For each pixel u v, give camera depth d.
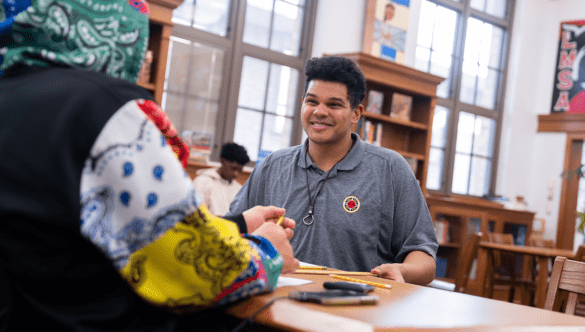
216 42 5.26
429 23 7.20
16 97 0.75
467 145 7.72
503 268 6.52
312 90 1.96
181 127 5.07
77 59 0.78
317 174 2.05
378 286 1.19
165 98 4.97
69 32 0.79
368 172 2.02
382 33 6.30
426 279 1.79
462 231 6.60
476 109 7.76
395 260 1.96
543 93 8.31
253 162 5.52
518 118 8.16
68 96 0.73
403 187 2.01
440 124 7.38
